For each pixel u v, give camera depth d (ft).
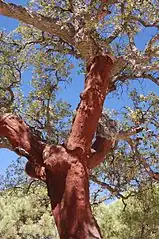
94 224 24.50
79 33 30.68
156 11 30.71
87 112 27.14
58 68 42.45
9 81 42.55
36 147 27.43
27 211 84.89
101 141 30.94
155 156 41.32
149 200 50.78
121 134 35.35
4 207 88.12
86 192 25.27
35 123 42.57
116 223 61.00
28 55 42.93
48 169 25.73
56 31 30.96
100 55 28.84
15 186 50.57
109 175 45.83
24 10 29.96
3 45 42.32
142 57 33.60
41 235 81.87
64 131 42.68
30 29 41.68
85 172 25.85
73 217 24.31
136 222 54.44
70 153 25.95
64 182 25.21
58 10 31.58
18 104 42.60
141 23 32.40
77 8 31.01
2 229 83.92
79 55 37.60
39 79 43.42
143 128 36.40
